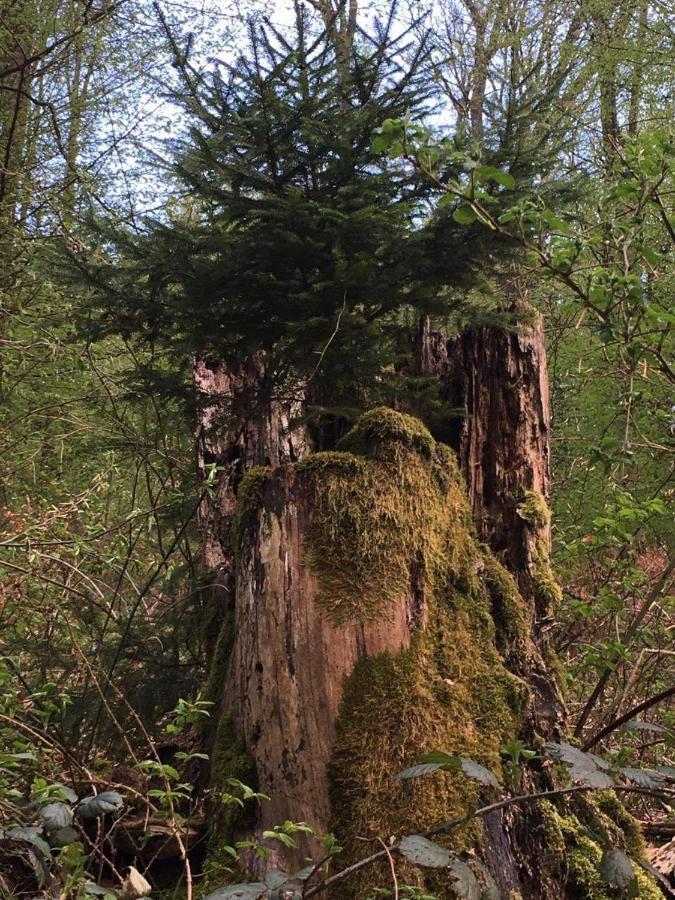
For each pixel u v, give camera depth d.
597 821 2.63
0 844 1.89
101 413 4.90
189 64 3.10
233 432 3.92
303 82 2.97
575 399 5.36
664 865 2.80
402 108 3.04
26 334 5.28
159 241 3.22
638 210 2.88
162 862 2.75
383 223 2.99
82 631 3.48
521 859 2.46
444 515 2.74
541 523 3.15
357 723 2.40
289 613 2.51
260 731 2.51
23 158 6.04
